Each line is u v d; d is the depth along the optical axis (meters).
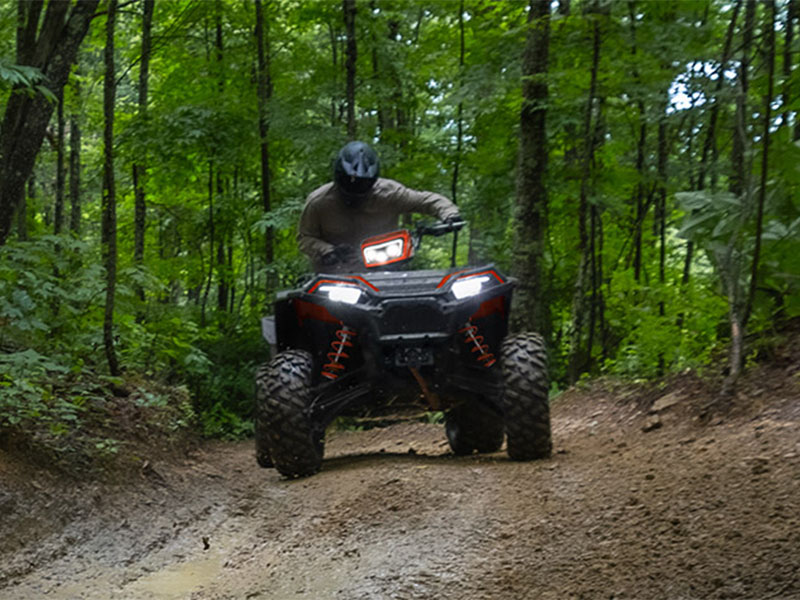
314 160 13.77
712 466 5.23
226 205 15.42
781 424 5.75
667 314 8.63
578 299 10.66
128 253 15.40
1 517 5.24
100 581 4.56
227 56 15.14
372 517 5.29
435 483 5.85
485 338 7.08
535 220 11.01
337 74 14.63
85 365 9.22
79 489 6.12
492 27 13.03
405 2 15.50
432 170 14.43
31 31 8.94
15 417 6.51
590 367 10.95
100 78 15.75
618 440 7.13
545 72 10.46
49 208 18.11
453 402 7.21
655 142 12.43
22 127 8.88
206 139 13.79
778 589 3.39
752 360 7.04
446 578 4.09
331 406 7.00
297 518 5.71
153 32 15.95
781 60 8.70
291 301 7.08
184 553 5.21
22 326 6.98
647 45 9.94
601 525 4.55
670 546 4.07
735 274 7.00
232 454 9.41
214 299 21.70
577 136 11.77
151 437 8.17
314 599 4.00
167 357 11.34
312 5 14.97
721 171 9.38
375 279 6.80
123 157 14.30
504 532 4.66
